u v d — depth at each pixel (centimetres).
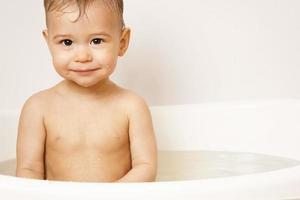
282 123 139
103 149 116
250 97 162
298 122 137
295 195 76
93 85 119
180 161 137
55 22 109
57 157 117
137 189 72
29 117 118
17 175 113
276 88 161
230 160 135
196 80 162
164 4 160
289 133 137
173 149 142
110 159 117
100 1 109
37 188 73
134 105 119
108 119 118
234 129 142
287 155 136
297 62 160
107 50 110
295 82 161
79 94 119
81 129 117
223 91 162
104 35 109
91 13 108
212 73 162
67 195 72
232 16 160
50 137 117
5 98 167
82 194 72
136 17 161
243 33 160
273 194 74
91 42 109
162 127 143
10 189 74
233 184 74
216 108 143
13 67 167
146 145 117
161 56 162
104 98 119
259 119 141
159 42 161
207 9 160
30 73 167
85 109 118
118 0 113
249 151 140
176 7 160
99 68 110
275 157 137
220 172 128
